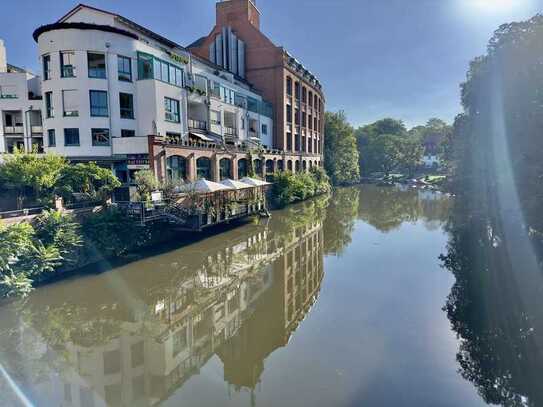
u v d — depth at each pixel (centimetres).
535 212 1415
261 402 704
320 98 5841
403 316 1092
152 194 1789
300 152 4675
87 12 2606
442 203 4044
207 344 970
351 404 693
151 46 2597
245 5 4234
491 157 2033
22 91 2964
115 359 909
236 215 2303
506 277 1422
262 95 4281
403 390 735
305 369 817
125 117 2455
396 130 10181
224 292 1360
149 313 1176
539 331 976
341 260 1753
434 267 1606
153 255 1727
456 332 983
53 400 741
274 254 1891
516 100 1600
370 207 3716
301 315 1112
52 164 1658
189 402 725
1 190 1666
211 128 3067
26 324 1080
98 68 2370
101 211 1619
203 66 3303
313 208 3569
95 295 1275
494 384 752
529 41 1570
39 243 1296
